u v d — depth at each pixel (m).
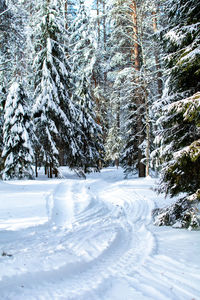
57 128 16.91
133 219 7.87
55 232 5.70
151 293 2.86
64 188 12.31
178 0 6.55
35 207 7.75
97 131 25.33
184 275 3.33
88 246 4.79
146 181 15.08
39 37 18.47
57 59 16.64
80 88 23.84
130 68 16.27
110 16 18.78
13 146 14.36
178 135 6.61
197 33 5.92
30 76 17.33
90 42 28.47
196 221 5.57
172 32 6.05
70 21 33.19
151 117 16.86
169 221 6.59
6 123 14.61
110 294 2.86
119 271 3.59
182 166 5.61
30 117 15.36
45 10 16.69
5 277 3.03
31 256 3.93
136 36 17.58
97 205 9.43
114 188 14.00
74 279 3.29
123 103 19.64
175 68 6.22
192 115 4.98
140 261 4.02
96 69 28.50
